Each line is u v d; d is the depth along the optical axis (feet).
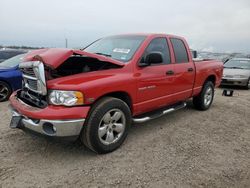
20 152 12.88
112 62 13.05
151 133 16.10
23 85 13.91
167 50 16.98
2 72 24.38
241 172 11.70
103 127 12.45
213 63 22.63
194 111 22.02
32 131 11.82
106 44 16.53
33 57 11.88
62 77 11.87
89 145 12.23
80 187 10.09
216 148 14.23
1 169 11.23
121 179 10.71
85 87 11.40
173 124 18.12
